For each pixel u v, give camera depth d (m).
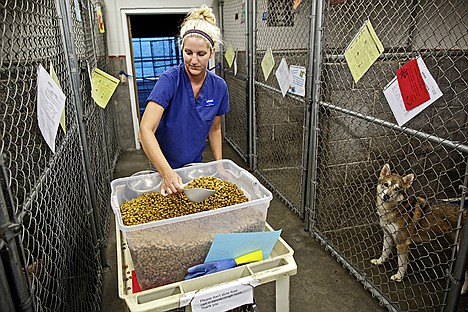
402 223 2.08
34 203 1.15
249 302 1.01
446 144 1.51
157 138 1.78
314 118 2.54
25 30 1.30
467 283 2.00
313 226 2.74
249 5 3.69
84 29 2.69
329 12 2.38
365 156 2.59
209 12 1.60
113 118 4.57
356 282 2.24
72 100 1.96
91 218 2.17
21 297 0.82
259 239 1.05
